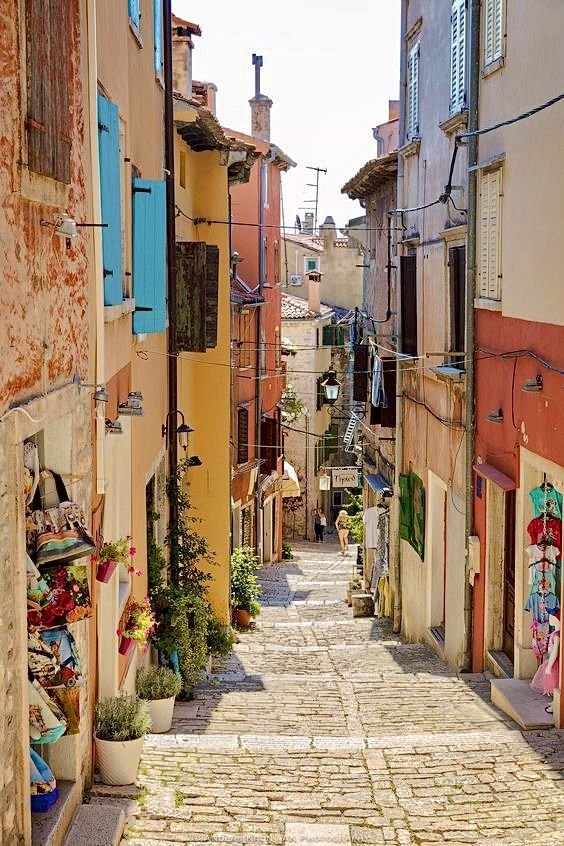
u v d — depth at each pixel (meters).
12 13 5.14
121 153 9.93
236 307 22.59
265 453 27.97
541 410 10.70
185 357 16.84
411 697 12.15
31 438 6.82
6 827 5.25
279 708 11.66
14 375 5.28
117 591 8.65
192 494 18.00
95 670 8.03
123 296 9.83
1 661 5.12
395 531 19.44
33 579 6.12
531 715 10.30
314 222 51.59
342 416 43.91
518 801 8.13
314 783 8.48
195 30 18.84
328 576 28.91
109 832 6.67
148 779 8.21
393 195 21.06
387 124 30.42
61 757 7.09
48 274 6.11
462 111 13.70
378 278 22.92
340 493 46.12
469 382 13.48
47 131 5.80
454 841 7.34
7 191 5.11
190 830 7.26
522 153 11.28
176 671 11.97
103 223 8.02
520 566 11.58
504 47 11.99
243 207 28.11
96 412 7.69
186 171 17.25
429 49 16.30
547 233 10.42
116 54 9.20
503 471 12.24
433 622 16.48
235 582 19.86
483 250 12.95
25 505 6.07
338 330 43.44
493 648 13.05
